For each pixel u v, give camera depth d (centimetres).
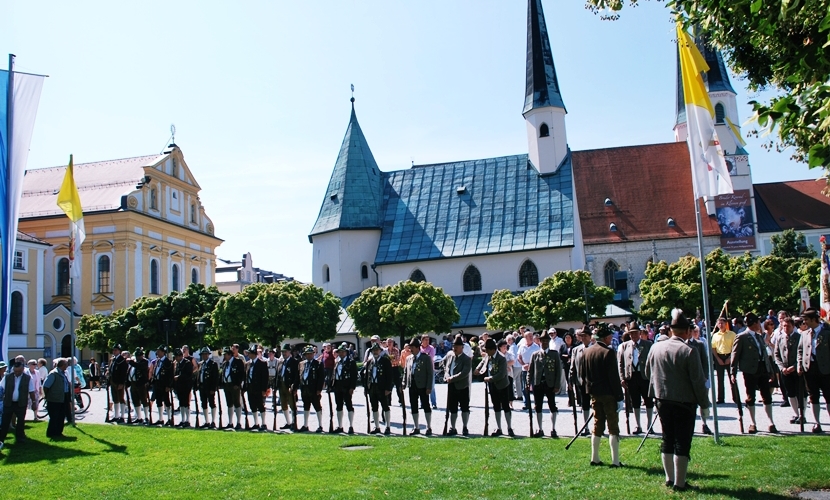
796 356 1872
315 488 1309
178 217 7969
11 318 6294
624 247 8556
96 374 5178
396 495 1210
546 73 7406
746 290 5841
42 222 7188
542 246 6756
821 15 1063
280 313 5159
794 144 1547
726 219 8519
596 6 1748
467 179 7606
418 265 7150
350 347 2261
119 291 6938
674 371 1165
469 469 1402
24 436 2228
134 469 1614
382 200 7731
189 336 5619
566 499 1114
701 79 1752
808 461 1313
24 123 2459
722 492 1113
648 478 1241
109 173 7750
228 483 1395
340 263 7331
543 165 7294
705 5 1277
